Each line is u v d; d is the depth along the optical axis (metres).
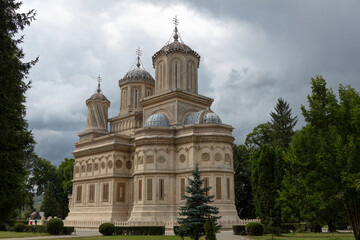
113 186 54.44
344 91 25.31
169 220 46.22
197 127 48.91
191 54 58.62
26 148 22.45
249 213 66.50
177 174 48.62
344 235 37.16
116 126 66.31
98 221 51.09
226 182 47.03
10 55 20.88
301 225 46.53
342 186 23.16
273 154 47.34
